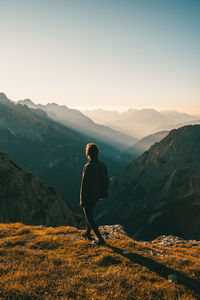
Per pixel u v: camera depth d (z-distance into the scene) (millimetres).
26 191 30000
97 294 4055
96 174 6496
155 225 107688
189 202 109312
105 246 6855
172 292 4445
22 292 3762
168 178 142500
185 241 10539
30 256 5520
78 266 5223
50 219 31203
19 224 9562
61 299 3736
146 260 6199
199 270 5918
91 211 6836
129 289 4355
